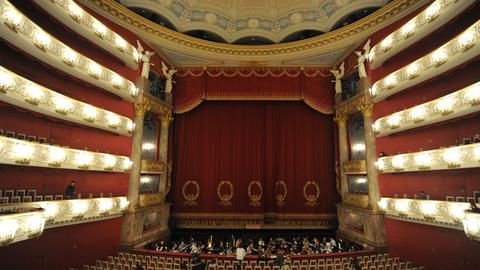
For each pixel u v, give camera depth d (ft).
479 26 25.81
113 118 39.42
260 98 56.90
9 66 30.07
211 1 49.67
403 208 36.01
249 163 57.52
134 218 41.81
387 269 34.27
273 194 56.34
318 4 48.16
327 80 57.00
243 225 54.85
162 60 54.65
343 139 52.29
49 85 34.63
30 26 26.30
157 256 37.99
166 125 54.60
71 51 32.01
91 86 38.99
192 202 55.88
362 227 44.60
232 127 59.11
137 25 45.47
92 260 37.83
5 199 28.58
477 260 30.86
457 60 29.19
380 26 43.06
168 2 47.21
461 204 28.19
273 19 52.47
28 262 31.17
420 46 38.91
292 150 57.77
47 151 28.86
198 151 57.98
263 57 55.21
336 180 54.49
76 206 32.48
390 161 38.83
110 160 38.70
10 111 30.45
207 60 56.85
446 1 30.01
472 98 27.20
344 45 49.52
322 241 53.67
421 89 38.96
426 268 35.29
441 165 31.01
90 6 39.24
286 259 34.53
